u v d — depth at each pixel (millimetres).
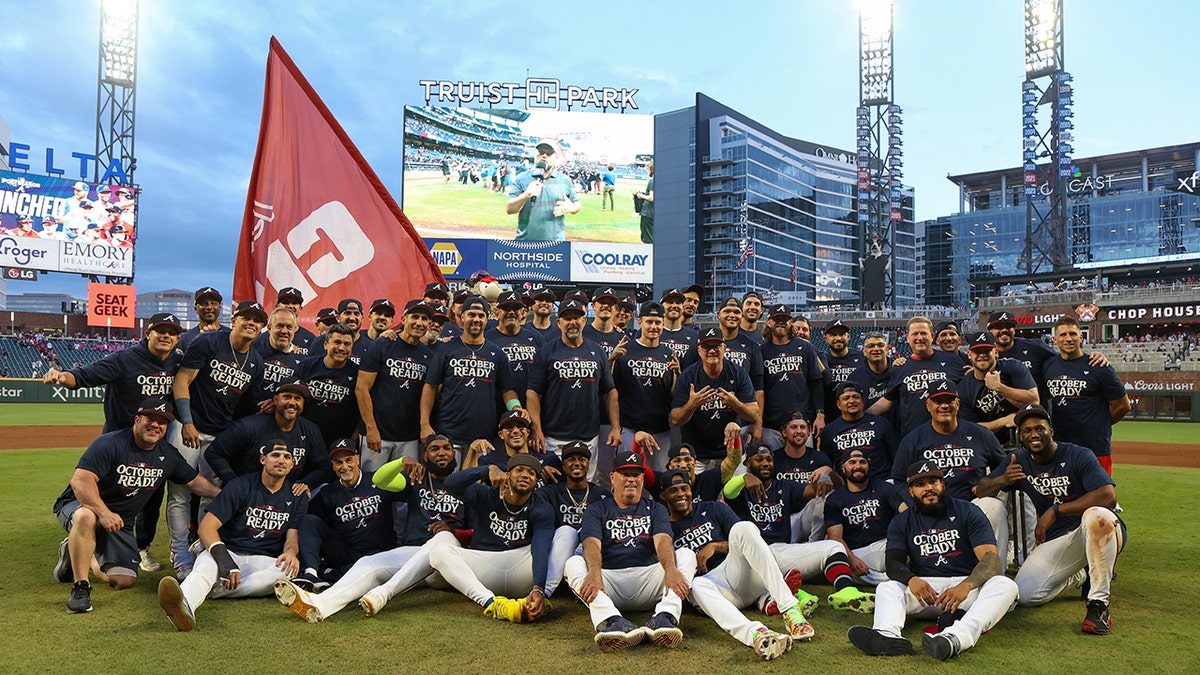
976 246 89562
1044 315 51062
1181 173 80562
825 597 6641
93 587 6641
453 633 5551
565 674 4777
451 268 47406
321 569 6910
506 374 7777
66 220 46781
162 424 6473
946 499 5898
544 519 6242
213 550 6195
